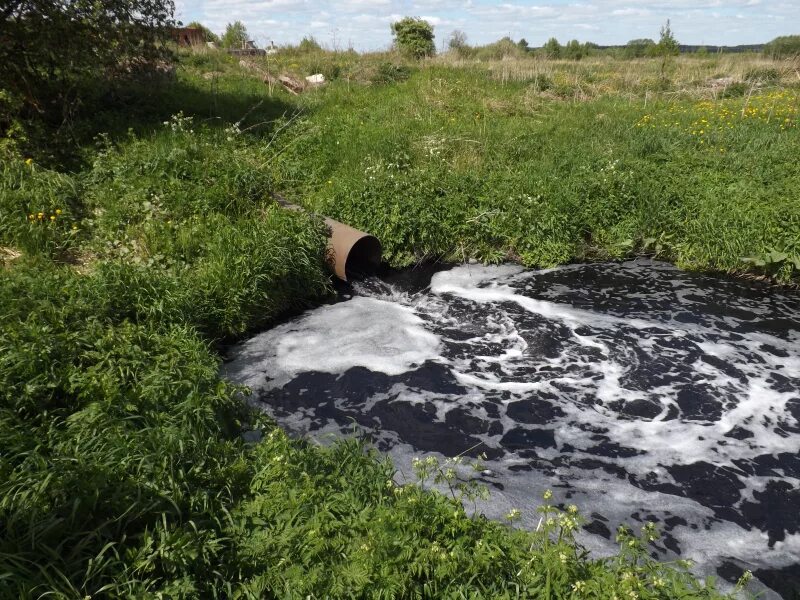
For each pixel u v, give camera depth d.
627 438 5.44
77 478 3.58
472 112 14.88
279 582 3.38
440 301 8.32
